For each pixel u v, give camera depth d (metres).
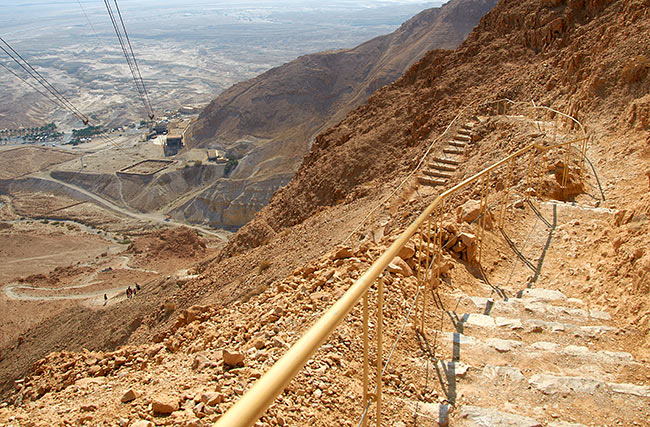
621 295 7.27
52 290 66.00
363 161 36.22
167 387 5.87
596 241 9.48
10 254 96.31
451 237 9.19
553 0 33.81
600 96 19.27
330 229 23.75
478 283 8.41
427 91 38.28
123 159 163.12
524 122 22.11
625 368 5.47
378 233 18.44
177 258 71.69
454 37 171.38
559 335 6.34
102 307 39.28
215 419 4.70
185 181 137.38
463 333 6.43
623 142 15.52
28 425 5.83
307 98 169.50
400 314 6.60
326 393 4.86
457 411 4.71
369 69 181.50
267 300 9.14
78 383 7.44
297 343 2.27
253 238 40.09
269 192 117.38
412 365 5.50
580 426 4.45
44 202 138.75
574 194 13.30
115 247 99.50
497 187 14.97
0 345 51.50
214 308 12.61
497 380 5.20
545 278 8.66
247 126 164.00
